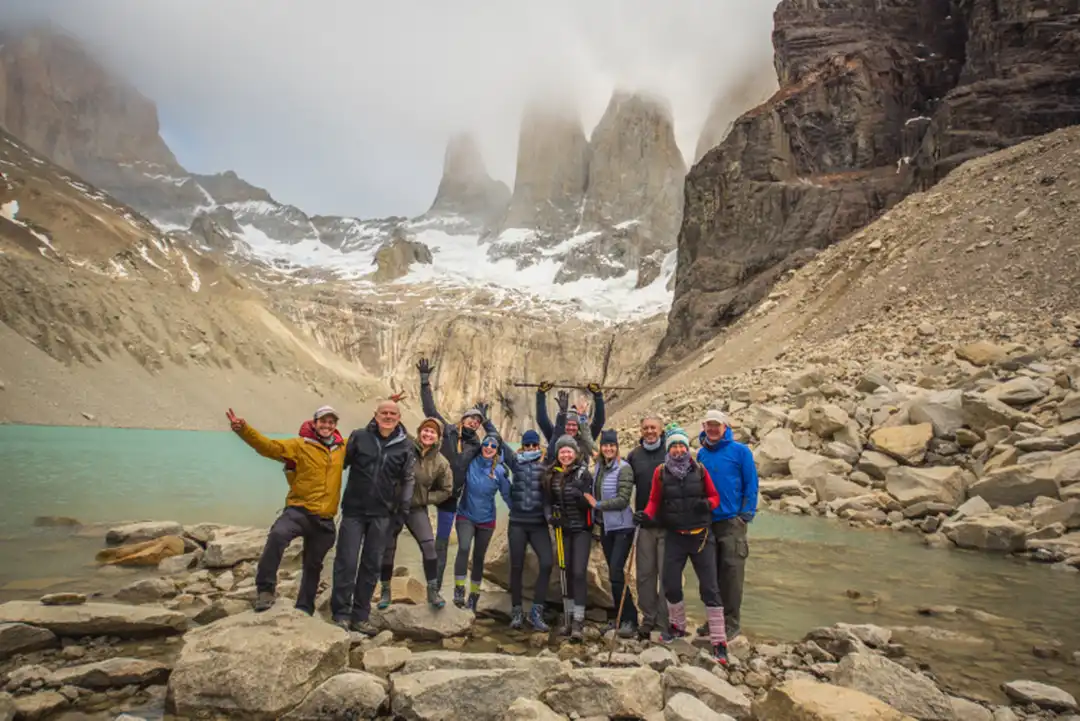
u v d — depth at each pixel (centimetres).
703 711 483
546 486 754
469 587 916
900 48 5941
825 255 4381
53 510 1411
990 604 860
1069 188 3088
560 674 553
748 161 5847
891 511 1492
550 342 14425
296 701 527
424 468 758
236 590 845
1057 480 1326
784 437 1880
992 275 2875
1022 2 4844
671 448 685
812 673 612
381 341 14988
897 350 2502
